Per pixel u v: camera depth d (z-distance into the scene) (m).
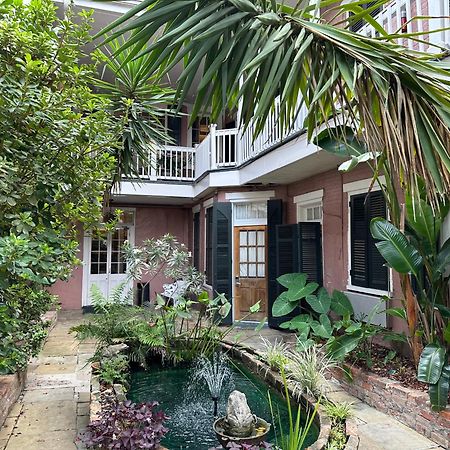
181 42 1.96
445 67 2.08
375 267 5.21
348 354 4.41
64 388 4.30
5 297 2.79
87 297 9.67
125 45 2.01
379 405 3.76
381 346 4.87
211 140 8.02
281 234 7.13
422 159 1.81
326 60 1.91
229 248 7.98
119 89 4.27
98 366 4.77
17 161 2.70
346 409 3.53
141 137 4.45
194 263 10.23
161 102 4.49
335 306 5.24
